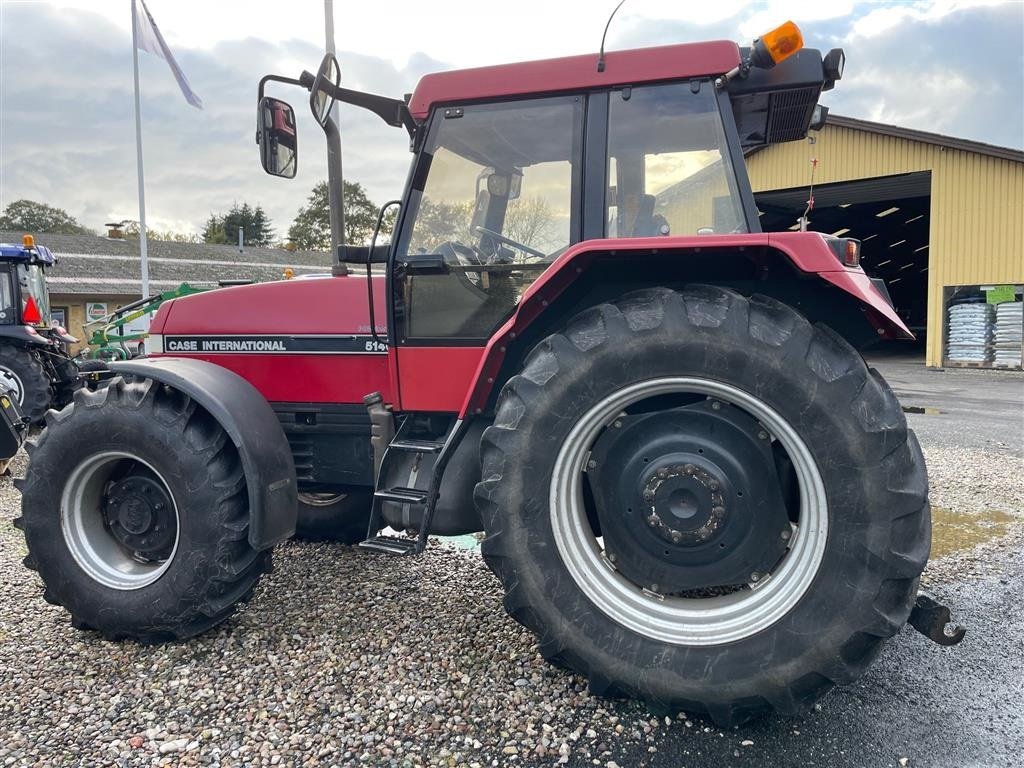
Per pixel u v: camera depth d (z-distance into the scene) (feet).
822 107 10.59
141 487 9.63
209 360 11.43
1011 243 50.83
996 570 12.00
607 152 8.52
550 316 8.47
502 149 8.95
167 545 9.61
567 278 7.73
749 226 8.04
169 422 9.11
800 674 6.86
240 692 8.13
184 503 9.02
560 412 7.40
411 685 8.19
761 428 7.38
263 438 9.23
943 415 30.63
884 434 6.66
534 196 8.87
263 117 9.49
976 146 50.93
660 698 7.22
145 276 57.41
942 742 7.16
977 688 8.22
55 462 9.48
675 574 7.63
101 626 9.29
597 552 7.79
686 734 7.24
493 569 7.70
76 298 73.72
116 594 9.25
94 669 8.75
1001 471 19.49
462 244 9.16
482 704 7.77
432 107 9.12
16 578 11.93
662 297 7.36
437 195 9.23
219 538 9.00
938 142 51.93
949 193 52.65
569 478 7.61
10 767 6.81
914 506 6.65
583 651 7.40
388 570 12.01
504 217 9.00
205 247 108.06
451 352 9.25
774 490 7.36
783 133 10.71
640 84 8.39
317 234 165.78
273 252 117.70
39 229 190.90
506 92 8.76
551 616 7.47
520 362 8.72
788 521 7.43
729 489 7.38
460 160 9.10
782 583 7.16
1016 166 50.06
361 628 9.73
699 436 7.50
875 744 7.12
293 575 11.80
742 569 7.48
